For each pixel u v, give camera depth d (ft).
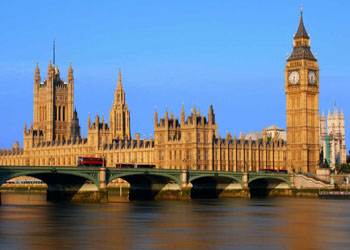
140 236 420.77
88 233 434.71
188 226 481.87
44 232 438.40
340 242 401.49
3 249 365.40
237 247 378.53
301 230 462.60
